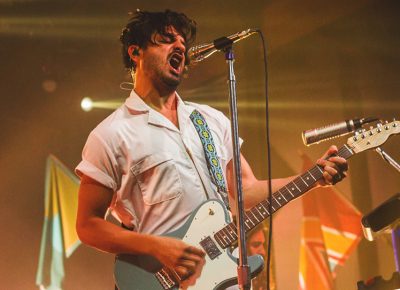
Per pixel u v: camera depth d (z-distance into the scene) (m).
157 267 2.35
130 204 2.45
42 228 6.60
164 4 5.81
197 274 2.33
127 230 2.38
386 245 5.00
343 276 5.36
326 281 5.48
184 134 2.53
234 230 2.38
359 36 5.41
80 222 2.41
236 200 2.17
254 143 6.12
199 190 2.45
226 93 6.43
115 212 2.51
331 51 5.64
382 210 2.73
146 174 2.43
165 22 2.59
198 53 2.41
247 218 2.42
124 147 2.44
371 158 5.18
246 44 6.04
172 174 2.42
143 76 2.60
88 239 2.39
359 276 5.22
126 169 2.43
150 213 2.41
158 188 2.41
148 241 2.32
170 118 2.58
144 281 2.35
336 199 5.47
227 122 2.71
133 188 2.44
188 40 2.64
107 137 2.44
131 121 2.49
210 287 2.32
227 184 2.68
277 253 5.80
